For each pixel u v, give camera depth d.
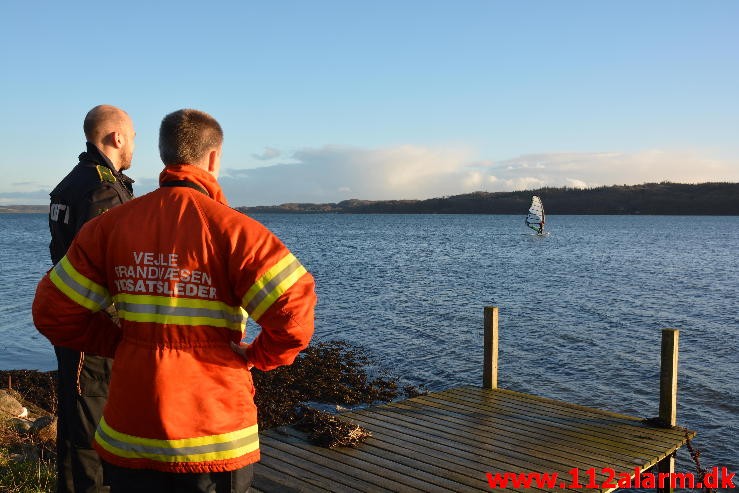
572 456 6.09
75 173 3.43
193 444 2.09
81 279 2.26
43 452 6.59
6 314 22.95
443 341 18.78
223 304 2.18
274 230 110.94
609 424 7.06
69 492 3.41
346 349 17.86
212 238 2.16
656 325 21.03
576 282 33.34
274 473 5.55
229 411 2.17
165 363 2.12
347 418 7.19
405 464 5.82
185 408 2.10
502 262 46.25
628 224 144.12
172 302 2.14
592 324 21.22
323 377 14.78
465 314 23.31
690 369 15.45
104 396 3.34
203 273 2.15
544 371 15.44
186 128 2.33
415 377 15.16
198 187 2.31
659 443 6.48
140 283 2.18
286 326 2.07
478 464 5.84
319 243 71.25
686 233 98.44
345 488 5.27
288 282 2.12
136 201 2.31
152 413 2.09
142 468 2.14
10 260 45.94
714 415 12.18
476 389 8.52
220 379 2.16
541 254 54.47
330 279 34.88
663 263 45.25
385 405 7.75
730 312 23.59
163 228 2.20
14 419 7.56
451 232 102.38
